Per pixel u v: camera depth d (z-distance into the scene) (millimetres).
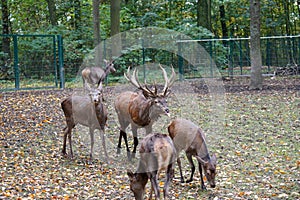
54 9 22344
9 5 25312
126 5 25500
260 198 6555
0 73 16922
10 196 6492
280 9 31703
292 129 10492
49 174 7617
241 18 31375
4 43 19844
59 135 10234
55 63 16625
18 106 12625
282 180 7281
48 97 13945
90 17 24000
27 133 10211
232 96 14773
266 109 12609
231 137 9938
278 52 22219
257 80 16359
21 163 8164
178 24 23531
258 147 9203
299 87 16469
